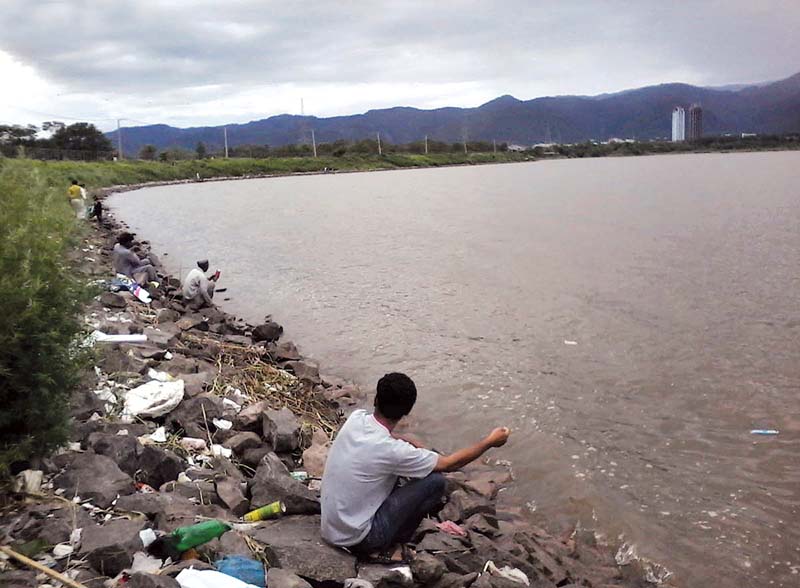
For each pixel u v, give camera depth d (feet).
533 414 34.09
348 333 50.37
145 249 89.71
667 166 433.48
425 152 550.77
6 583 15.03
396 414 18.22
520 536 21.94
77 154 306.96
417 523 18.71
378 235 113.19
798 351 43.04
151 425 26.48
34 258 19.79
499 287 66.49
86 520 18.22
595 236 106.42
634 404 35.09
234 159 387.96
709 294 60.64
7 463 18.71
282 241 106.11
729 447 29.84
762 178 267.18
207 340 43.21
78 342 22.13
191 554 16.88
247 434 26.81
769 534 23.17
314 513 20.45
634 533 23.52
